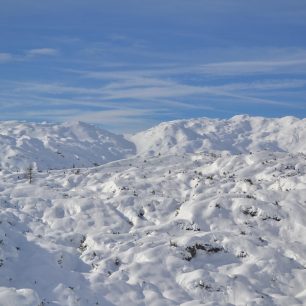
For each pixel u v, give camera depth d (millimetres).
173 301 24219
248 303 24359
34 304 19094
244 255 30297
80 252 31422
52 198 48156
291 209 36625
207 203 38469
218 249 30781
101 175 68688
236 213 36969
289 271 28359
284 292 26609
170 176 59500
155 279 26547
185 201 43969
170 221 36375
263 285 26875
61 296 21672
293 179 45562
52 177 71562
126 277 26344
